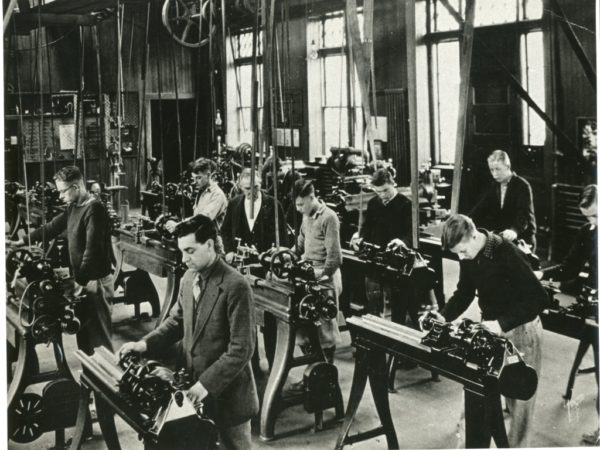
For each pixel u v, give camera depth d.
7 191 8.77
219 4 9.95
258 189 5.34
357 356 3.72
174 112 14.78
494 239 3.45
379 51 11.26
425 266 4.97
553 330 4.36
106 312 4.84
